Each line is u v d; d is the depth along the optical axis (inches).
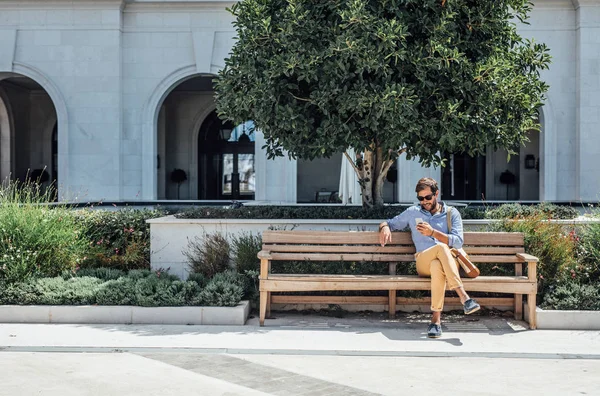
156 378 179.8
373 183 365.1
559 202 681.0
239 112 324.2
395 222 262.8
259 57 308.8
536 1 674.2
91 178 695.1
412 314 275.0
